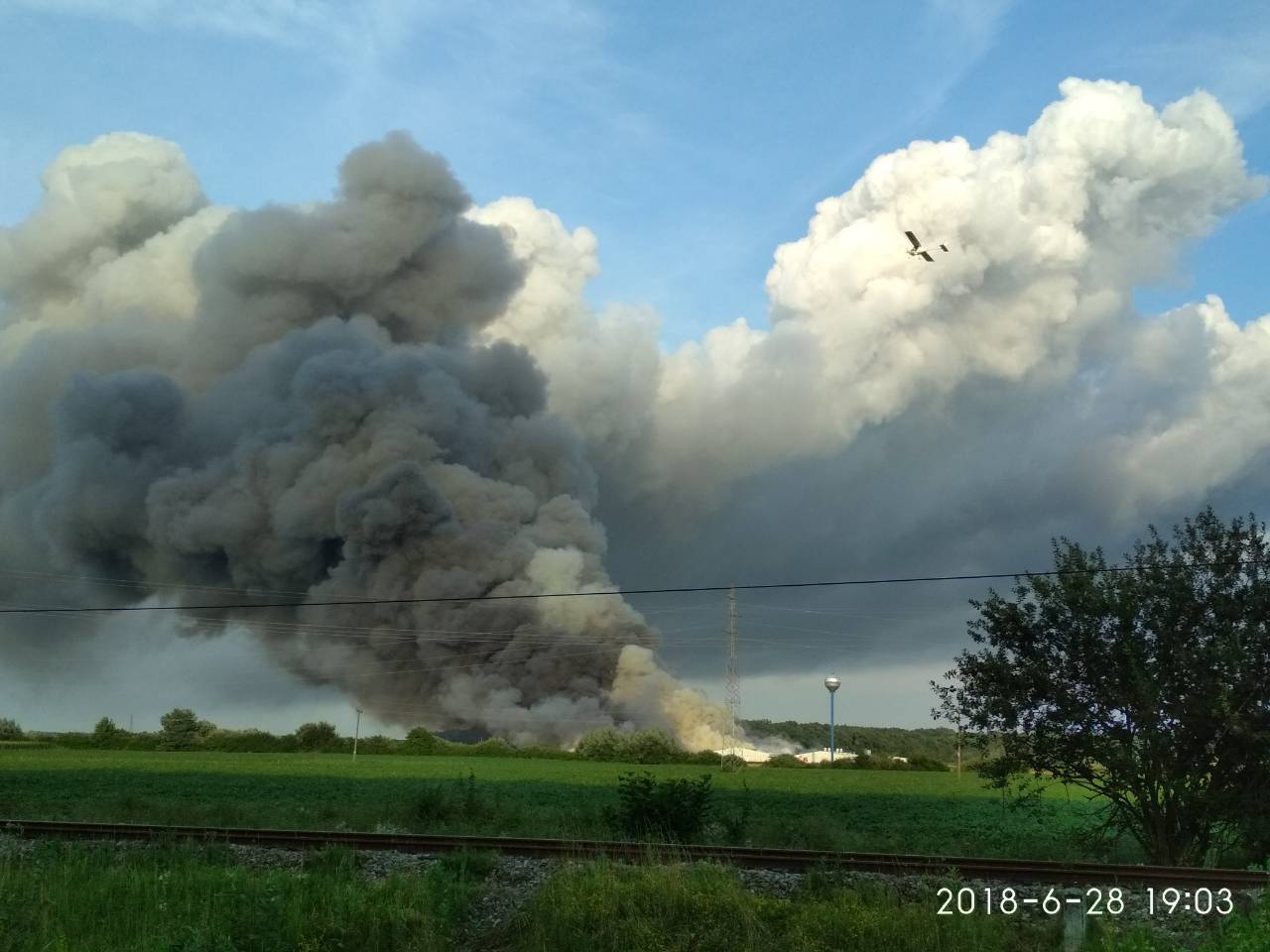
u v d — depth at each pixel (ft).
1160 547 67.26
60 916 43.39
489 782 148.87
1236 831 64.23
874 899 45.73
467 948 43.65
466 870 50.98
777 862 53.31
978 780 186.91
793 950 40.42
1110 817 67.72
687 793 71.82
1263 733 60.90
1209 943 41.11
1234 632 63.31
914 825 95.91
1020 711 67.10
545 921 42.98
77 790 120.47
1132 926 44.19
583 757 262.47
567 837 67.92
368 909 43.62
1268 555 65.05
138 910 44.37
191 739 283.59
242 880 47.29
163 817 80.28
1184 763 63.98
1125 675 64.44
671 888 44.11
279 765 192.54
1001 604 69.15
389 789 126.21
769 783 169.17
